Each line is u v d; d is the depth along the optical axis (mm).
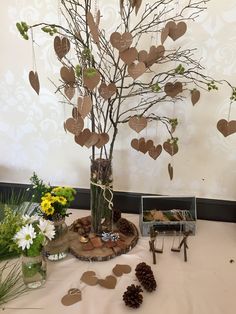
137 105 1127
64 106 1183
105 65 1025
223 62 1047
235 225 1160
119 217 1133
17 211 999
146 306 791
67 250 985
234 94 962
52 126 1225
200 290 849
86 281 870
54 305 792
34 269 835
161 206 1166
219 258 976
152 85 955
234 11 993
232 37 1019
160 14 1029
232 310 782
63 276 896
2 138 1283
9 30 1128
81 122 803
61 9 1068
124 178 1237
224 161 1149
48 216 930
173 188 1219
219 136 1122
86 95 822
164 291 843
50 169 1293
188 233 1017
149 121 1130
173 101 1107
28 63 1157
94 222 1041
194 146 1152
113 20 1056
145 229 1070
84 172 1266
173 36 920
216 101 1088
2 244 873
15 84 1193
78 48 919
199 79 1074
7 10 1107
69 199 971
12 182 1328
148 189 1237
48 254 948
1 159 1317
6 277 876
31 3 1086
